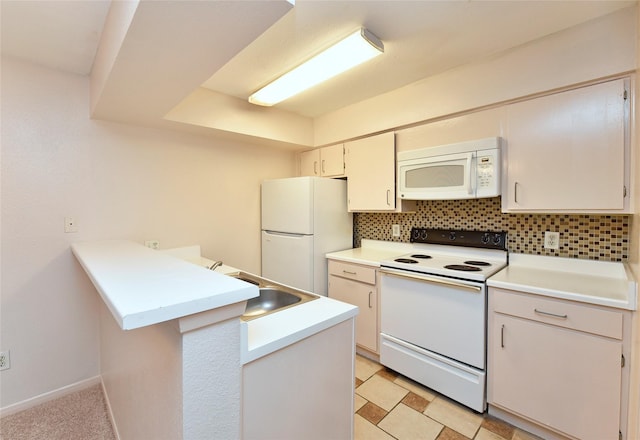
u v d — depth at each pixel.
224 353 0.77
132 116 2.00
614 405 1.31
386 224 2.89
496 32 1.62
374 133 2.60
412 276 1.98
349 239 2.97
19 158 1.78
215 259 2.70
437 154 2.08
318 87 2.34
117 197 2.14
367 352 2.43
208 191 2.65
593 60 1.51
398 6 1.41
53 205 1.89
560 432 1.45
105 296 0.73
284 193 2.80
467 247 2.31
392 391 1.96
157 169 2.34
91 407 1.84
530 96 1.75
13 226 1.77
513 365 1.59
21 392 1.82
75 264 1.97
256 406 0.90
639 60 1.25
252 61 1.90
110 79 1.45
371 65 1.99
